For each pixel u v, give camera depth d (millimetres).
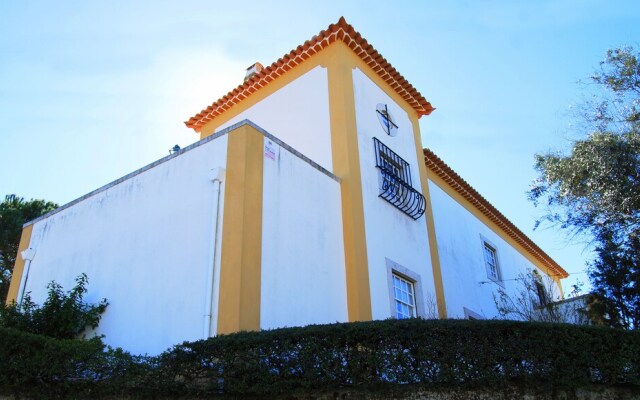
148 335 6957
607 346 5684
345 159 8867
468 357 5227
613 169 7898
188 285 6859
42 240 9586
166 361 5379
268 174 7398
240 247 6512
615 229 8133
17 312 7543
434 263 10273
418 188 10805
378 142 9867
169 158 8188
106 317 7625
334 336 5211
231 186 7094
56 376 5289
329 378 5043
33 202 15406
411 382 5078
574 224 8570
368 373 5051
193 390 5273
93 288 8023
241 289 6266
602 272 8430
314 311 7195
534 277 15180
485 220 15031
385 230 9117
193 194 7508
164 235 7551
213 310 6430
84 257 8516
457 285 11758
